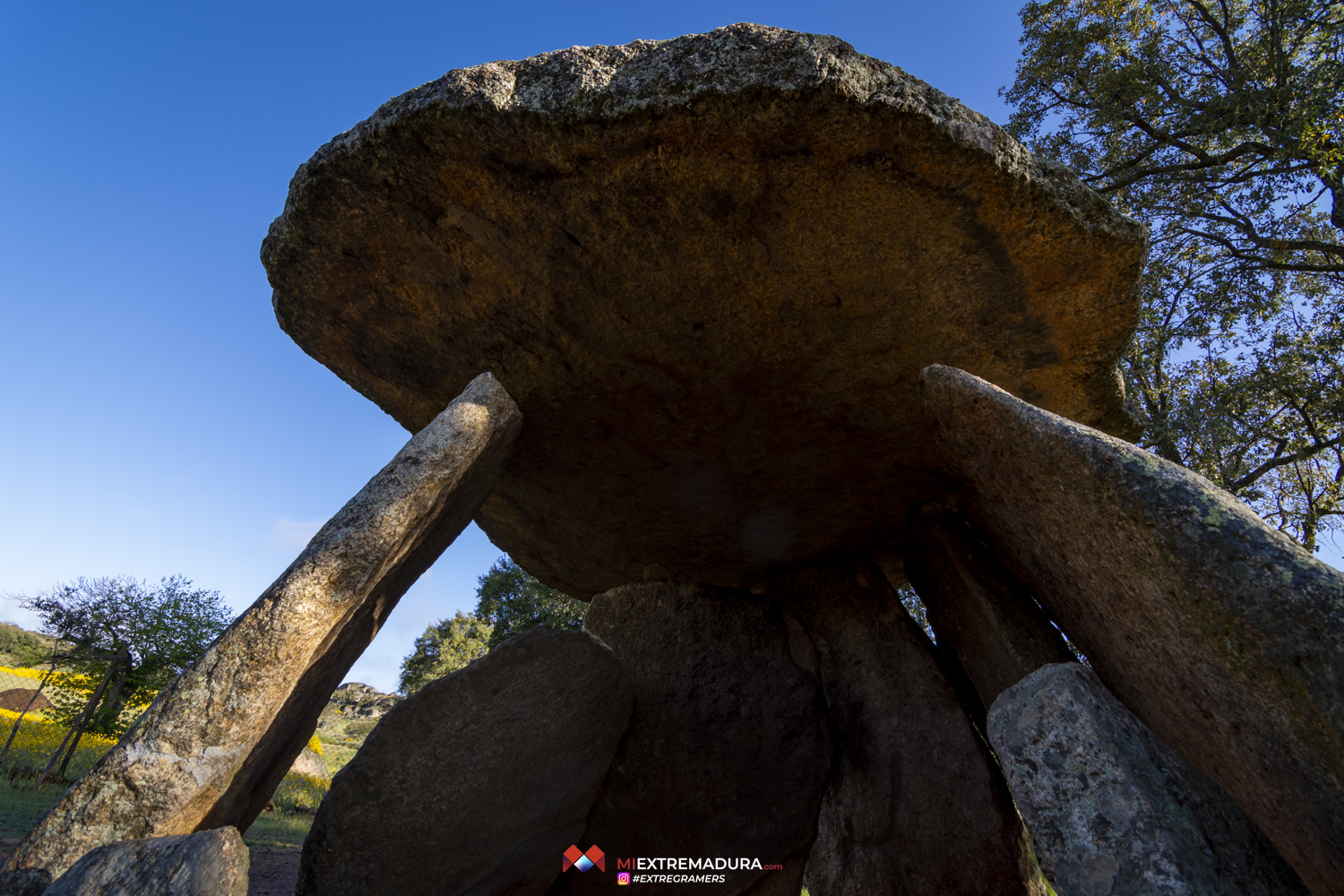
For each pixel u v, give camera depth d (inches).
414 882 114.4
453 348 123.9
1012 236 96.2
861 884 141.4
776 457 142.0
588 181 92.7
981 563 143.8
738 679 158.1
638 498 158.2
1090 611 95.2
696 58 84.1
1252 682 63.7
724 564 185.5
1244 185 300.4
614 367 120.5
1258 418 298.7
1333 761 58.0
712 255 100.3
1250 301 294.7
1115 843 62.6
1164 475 73.1
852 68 83.0
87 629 328.5
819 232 96.5
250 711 77.9
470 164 93.9
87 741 341.4
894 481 148.4
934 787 143.9
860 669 163.2
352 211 103.3
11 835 176.6
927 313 108.0
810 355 116.3
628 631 165.9
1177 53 315.3
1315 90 259.3
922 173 89.0
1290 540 65.2
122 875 61.4
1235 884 61.4
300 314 123.6
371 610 100.0
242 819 95.6
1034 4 332.5
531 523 174.2
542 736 125.6
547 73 88.0
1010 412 90.4
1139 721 72.4
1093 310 106.3
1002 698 75.7
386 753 108.5
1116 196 317.1
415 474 93.8
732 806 149.5
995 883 133.4
